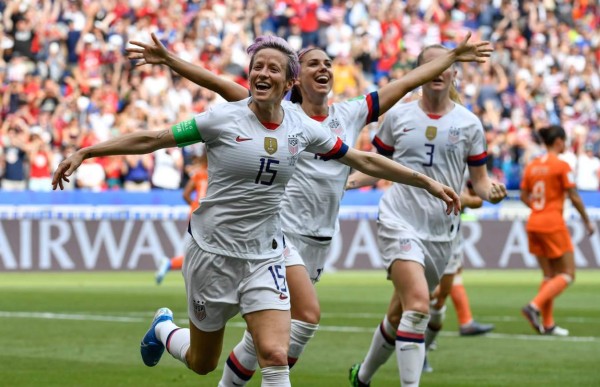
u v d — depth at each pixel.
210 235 15.70
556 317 37.81
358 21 74.38
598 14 82.00
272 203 15.68
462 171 21.47
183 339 17.55
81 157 14.90
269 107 15.28
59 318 34.91
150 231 56.91
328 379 23.12
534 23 78.62
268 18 74.00
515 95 73.38
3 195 55.34
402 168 16.27
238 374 17.50
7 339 29.36
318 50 19.38
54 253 55.81
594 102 75.12
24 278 53.00
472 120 21.28
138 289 47.25
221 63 69.81
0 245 55.22
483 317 37.31
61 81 66.00
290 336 17.12
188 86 66.00
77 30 67.25
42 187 58.94
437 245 21.00
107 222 56.44
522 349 28.75
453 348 28.89
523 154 68.31
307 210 19.52
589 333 32.78
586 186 66.44
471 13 78.62
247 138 15.23
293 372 24.17
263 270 15.76
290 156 15.48
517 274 58.09
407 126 21.22
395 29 74.69
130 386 21.70
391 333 20.77
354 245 58.00
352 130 19.64
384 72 73.75
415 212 20.80
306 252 19.64
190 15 71.38
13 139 58.94
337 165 19.58
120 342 28.78
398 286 20.27
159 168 59.72
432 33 75.62
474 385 22.59
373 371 21.39
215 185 15.55
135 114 63.59
